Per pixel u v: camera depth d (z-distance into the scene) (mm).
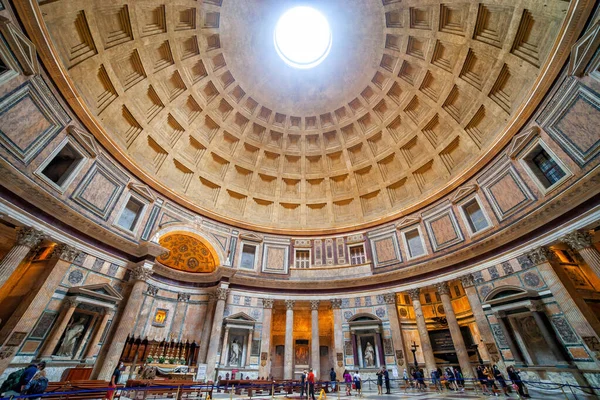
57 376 11086
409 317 20922
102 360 12828
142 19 15562
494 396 10953
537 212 12516
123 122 17359
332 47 21344
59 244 12227
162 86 18656
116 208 15711
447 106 19031
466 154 18672
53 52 11555
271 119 24469
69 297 11992
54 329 11250
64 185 12797
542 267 12469
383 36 19344
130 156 17703
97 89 15305
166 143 19984
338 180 25469
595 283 12703
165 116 19516
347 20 19562
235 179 24266
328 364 21359
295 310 22828
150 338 16734
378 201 23781
